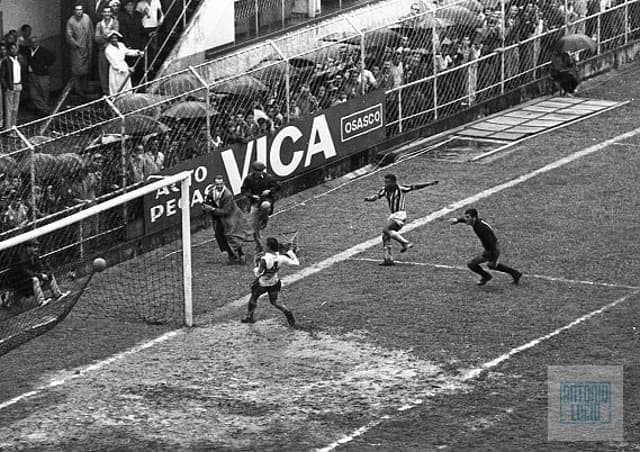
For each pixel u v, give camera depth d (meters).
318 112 49.97
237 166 47.25
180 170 45.47
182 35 51.81
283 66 49.25
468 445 30.67
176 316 38.75
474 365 34.94
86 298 40.31
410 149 52.81
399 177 50.34
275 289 37.69
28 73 49.75
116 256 43.47
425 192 48.56
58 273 41.88
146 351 36.44
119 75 49.88
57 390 34.12
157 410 32.94
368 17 57.03
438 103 54.84
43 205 41.97
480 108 56.12
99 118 45.66
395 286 40.34
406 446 30.75
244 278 41.81
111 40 49.66
